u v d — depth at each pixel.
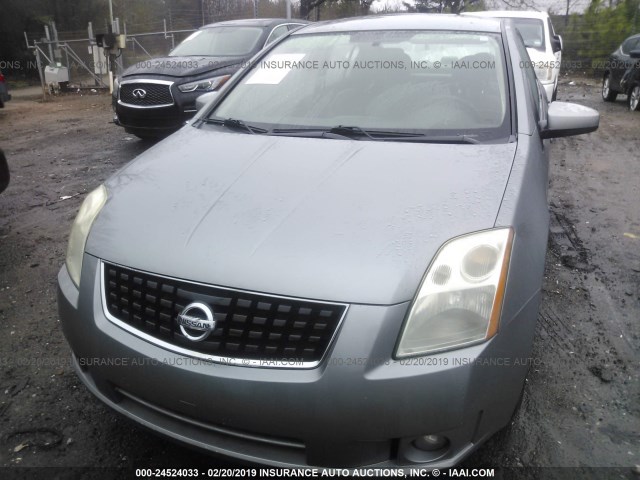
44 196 5.79
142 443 2.44
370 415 1.75
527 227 2.12
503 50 3.23
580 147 7.80
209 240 2.02
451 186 2.22
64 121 10.77
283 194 2.24
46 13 24.20
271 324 1.82
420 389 1.74
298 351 1.80
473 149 2.55
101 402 2.18
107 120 10.64
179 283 1.93
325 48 3.53
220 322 1.86
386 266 1.84
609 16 19.33
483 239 1.94
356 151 2.59
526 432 2.44
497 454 2.32
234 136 2.91
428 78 3.13
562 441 2.39
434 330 1.79
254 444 1.90
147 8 27.55
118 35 14.60
